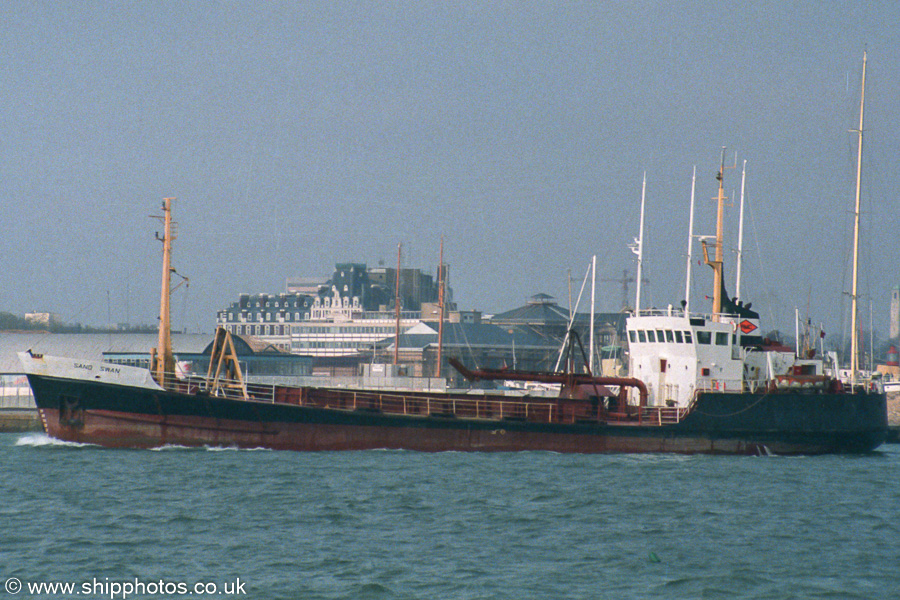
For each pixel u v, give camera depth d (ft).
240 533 617.62
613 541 618.85
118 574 530.68
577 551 592.60
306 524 644.69
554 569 552.41
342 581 521.65
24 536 603.67
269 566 547.90
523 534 631.56
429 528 641.40
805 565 574.97
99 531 617.62
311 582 519.19
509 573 542.57
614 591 514.68
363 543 599.57
